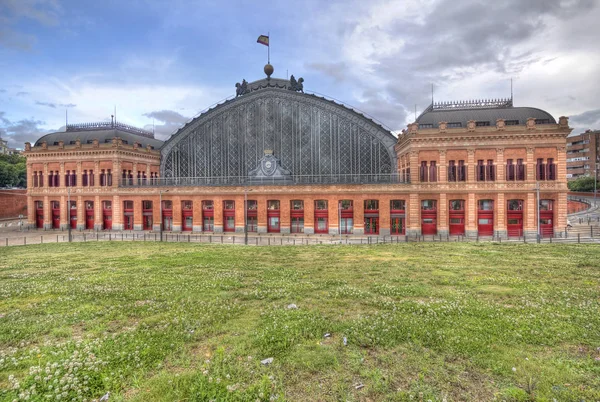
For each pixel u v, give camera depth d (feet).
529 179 155.84
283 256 104.37
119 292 61.87
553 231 156.25
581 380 31.71
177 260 97.86
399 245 127.85
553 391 29.94
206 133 211.00
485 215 161.48
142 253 112.98
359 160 192.03
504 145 157.38
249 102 204.33
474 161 160.04
